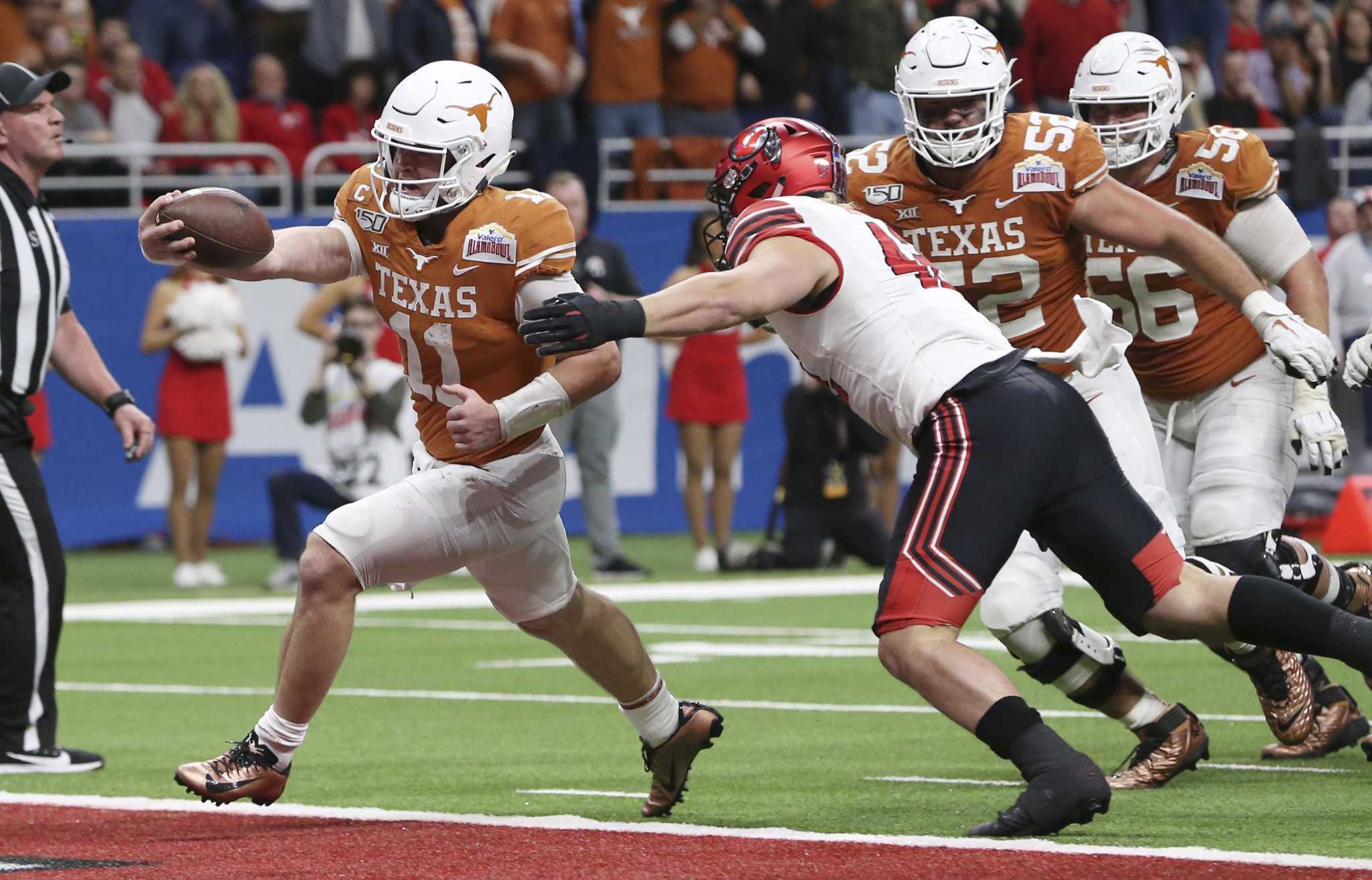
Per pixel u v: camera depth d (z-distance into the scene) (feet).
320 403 140.87
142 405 163.84
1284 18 191.11
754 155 51.60
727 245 50.44
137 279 163.32
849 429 148.97
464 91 51.80
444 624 121.49
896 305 49.06
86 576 152.35
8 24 160.76
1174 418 69.21
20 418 68.74
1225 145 65.77
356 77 167.53
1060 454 48.32
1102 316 50.65
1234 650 65.00
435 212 52.06
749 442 179.93
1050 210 58.90
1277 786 60.80
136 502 164.55
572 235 52.49
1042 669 61.05
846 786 61.62
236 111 164.45
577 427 145.48
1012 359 49.14
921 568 47.62
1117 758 67.26
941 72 57.36
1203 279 58.08
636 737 74.69
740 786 61.77
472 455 53.16
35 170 70.13
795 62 177.06
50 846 51.08
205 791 52.70
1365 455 168.86
